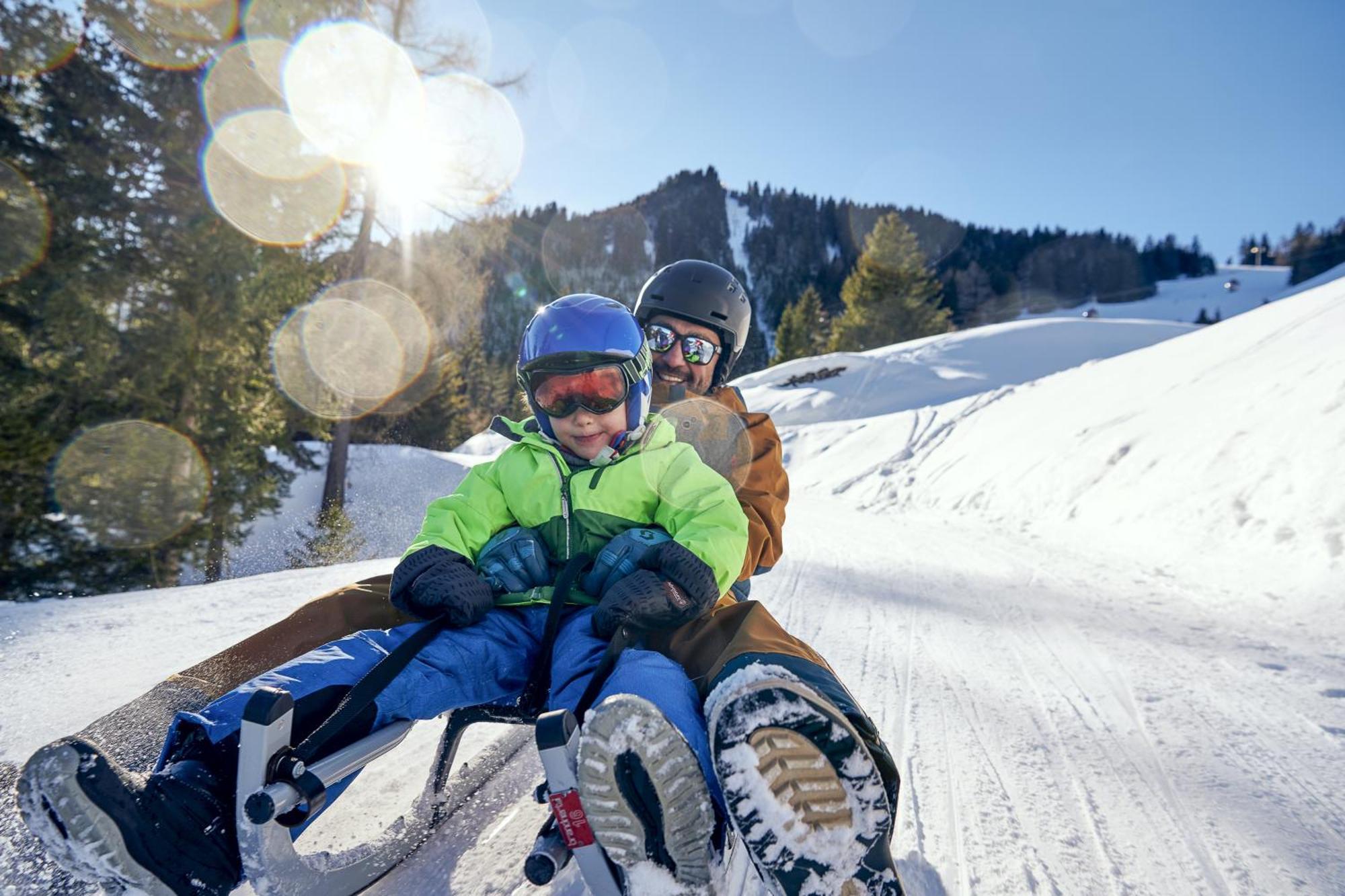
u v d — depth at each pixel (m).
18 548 9.43
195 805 1.21
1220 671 3.47
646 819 1.14
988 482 11.18
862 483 15.40
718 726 1.15
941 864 1.76
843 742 1.17
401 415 28.84
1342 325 8.92
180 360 10.63
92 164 10.13
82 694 2.60
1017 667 3.46
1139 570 6.12
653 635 1.58
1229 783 2.28
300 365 12.70
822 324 62.22
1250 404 7.79
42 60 9.90
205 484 10.84
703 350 2.77
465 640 1.62
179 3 10.75
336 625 1.68
